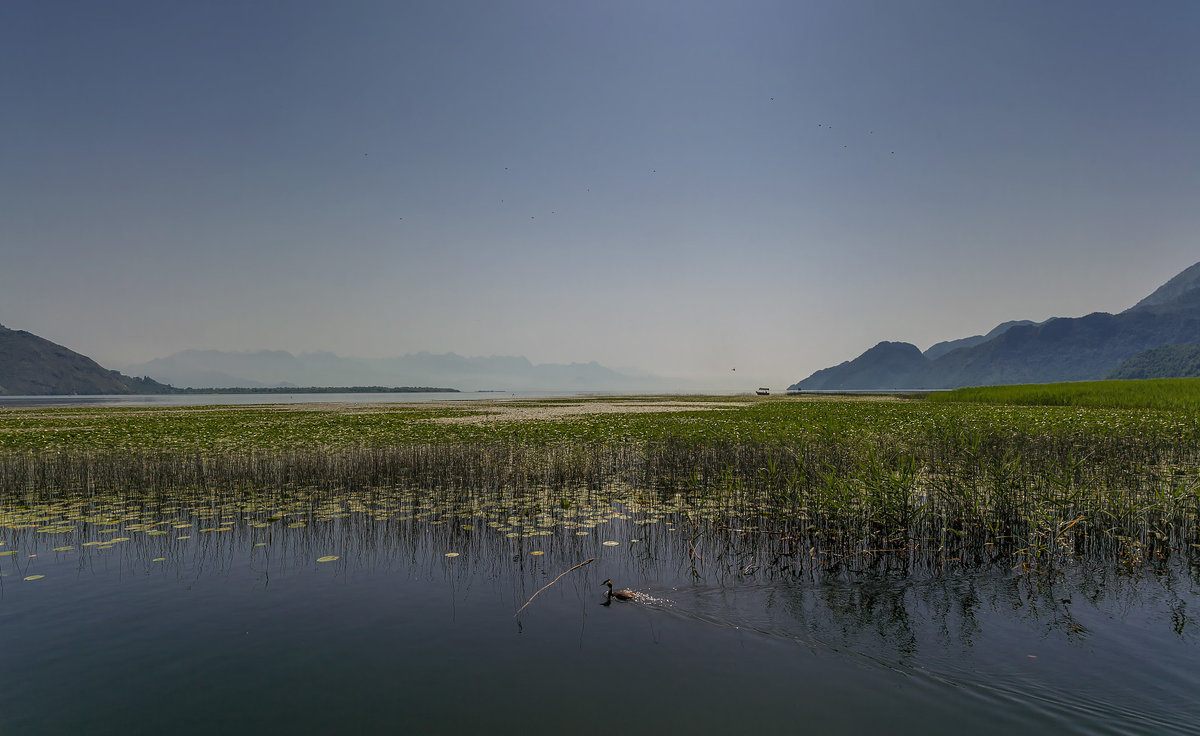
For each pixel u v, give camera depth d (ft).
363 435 80.79
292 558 30.25
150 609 23.72
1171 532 31.55
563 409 153.79
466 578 27.20
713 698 17.11
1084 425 71.46
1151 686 17.61
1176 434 62.03
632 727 15.67
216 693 17.47
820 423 83.82
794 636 21.17
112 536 34.71
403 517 38.58
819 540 32.53
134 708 16.67
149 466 55.01
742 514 37.63
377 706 16.71
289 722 15.93
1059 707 16.61
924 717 16.15
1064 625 21.90
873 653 19.85
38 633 21.58
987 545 31.40
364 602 24.39
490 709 16.52
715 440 66.49
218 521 37.99
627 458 60.23
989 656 19.52
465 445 69.77
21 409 188.96
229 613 23.32
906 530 31.55
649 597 24.93
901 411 107.86
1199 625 21.72
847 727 15.69
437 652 20.02
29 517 39.29
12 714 16.31
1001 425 73.92
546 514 39.06
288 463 56.08
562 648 20.29
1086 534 31.45
